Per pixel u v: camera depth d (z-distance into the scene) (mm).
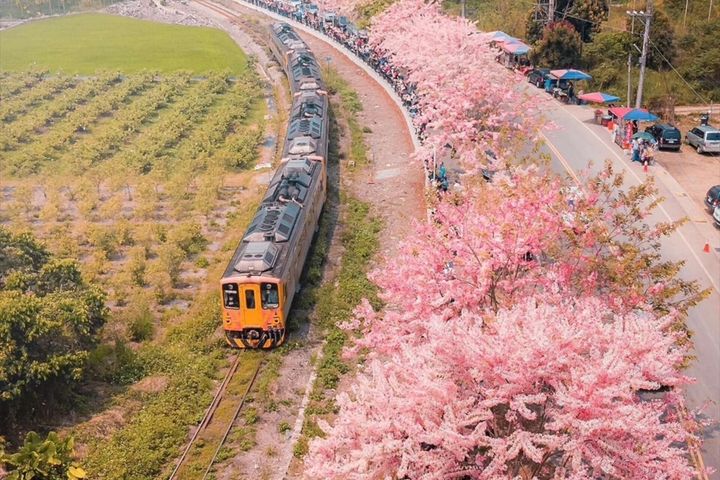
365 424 18656
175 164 54688
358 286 35719
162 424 26328
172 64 84938
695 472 18719
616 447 17703
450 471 18594
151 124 64375
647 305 23844
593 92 61281
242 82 74625
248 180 51531
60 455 23750
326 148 48156
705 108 60625
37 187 51219
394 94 65062
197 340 31969
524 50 67125
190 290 36875
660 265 25859
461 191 30797
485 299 24484
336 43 85562
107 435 26125
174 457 25219
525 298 22688
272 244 32688
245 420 27031
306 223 37062
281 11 106625
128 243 42188
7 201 48844
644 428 17266
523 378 18250
